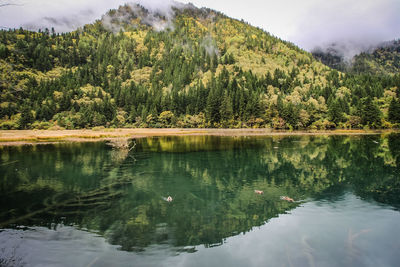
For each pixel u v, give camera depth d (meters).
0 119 94.12
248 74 171.00
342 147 45.81
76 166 27.59
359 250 10.22
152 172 25.11
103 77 183.25
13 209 15.07
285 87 163.50
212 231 12.23
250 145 49.31
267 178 23.06
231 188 19.83
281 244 10.83
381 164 29.64
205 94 131.25
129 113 126.88
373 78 169.62
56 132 78.88
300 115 105.00
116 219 13.68
